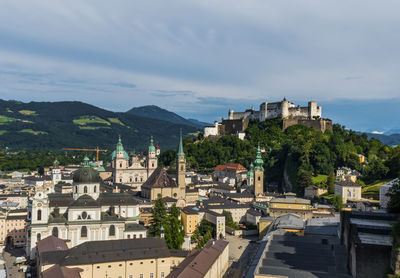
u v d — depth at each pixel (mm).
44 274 143375
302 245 175000
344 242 170125
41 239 188875
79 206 198625
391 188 183250
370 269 128625
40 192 190750
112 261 162125
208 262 162375
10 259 198875
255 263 159000
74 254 158875
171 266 181750
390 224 146625
